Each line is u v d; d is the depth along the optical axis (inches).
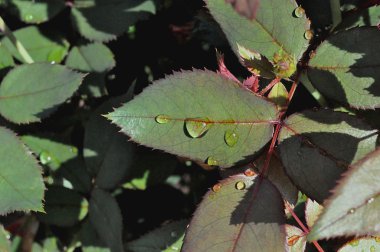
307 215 10.4
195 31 13.1
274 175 10.2
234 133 9.6
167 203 13.6
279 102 10.2
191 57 13.7
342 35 10.1
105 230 11.9
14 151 10.8
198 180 13.2
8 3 13.0
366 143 9.5
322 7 12.0
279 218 9.4
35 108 11.7
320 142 9.6
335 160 9.5
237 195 9.5
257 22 10.1
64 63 13.4
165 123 9.4
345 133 9.5
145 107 9.4
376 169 8.5
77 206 12.5
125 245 12.0
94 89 12.9
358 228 8.3
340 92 10.1
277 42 10.2
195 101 9.5
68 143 12.6
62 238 13.2
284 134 9.7
